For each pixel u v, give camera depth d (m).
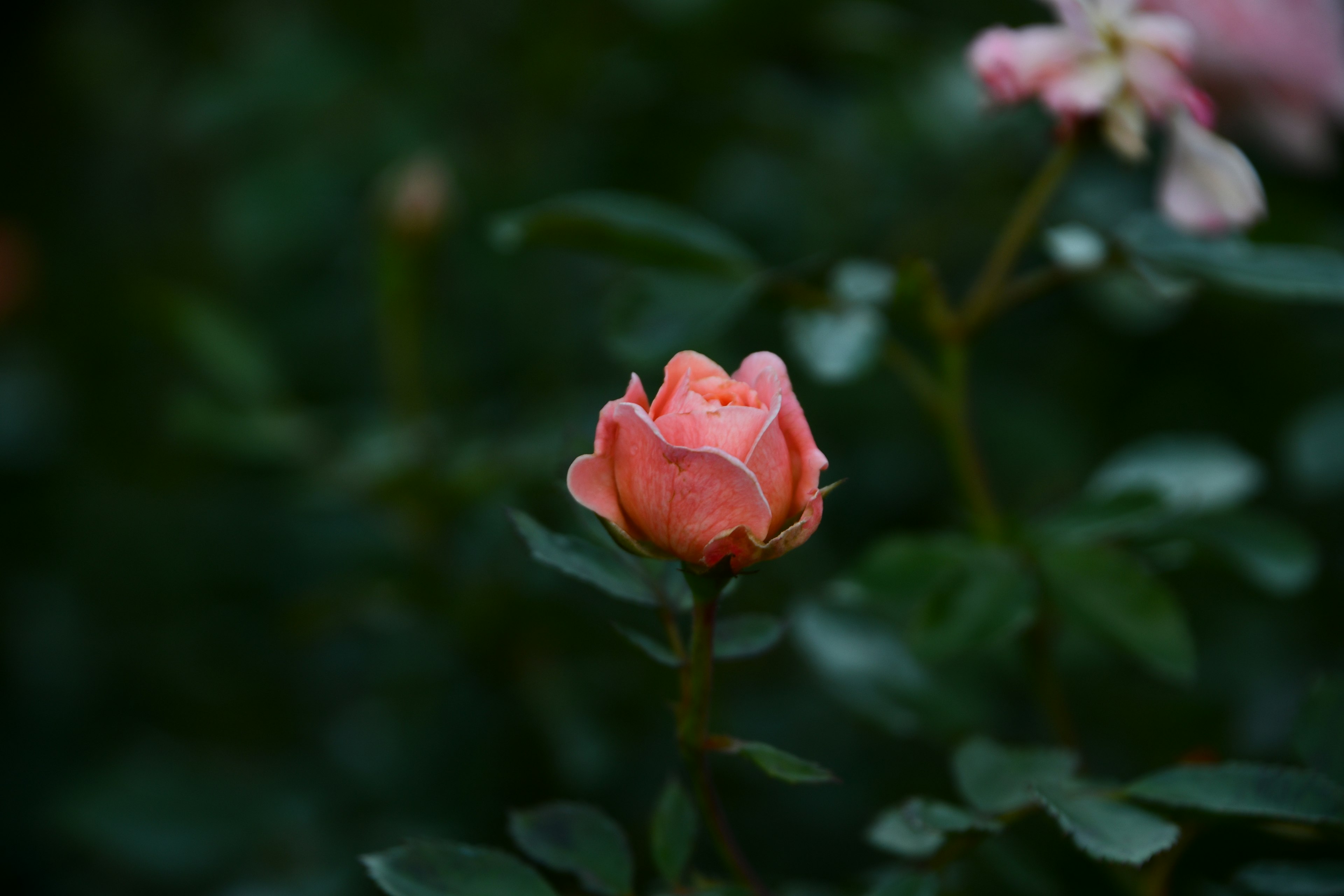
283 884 0.89
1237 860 0.80
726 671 0.96
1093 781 0.71
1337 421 0.90
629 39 1.13
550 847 0.71
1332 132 0.88
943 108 0.99
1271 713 0.93
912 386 0.81
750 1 1.07
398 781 0.92
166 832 0.90
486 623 0.92
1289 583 0.79
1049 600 0.78
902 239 1.08
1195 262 0.78
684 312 0.80
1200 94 0.76
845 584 0.78
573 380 1.10
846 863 0.91
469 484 0.90
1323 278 0.77
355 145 1.15
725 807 0.92
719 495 0.65
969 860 0.77
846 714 0.95
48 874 1.15
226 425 0.98
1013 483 1.06
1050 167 0.79
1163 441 0.87
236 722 1.10
